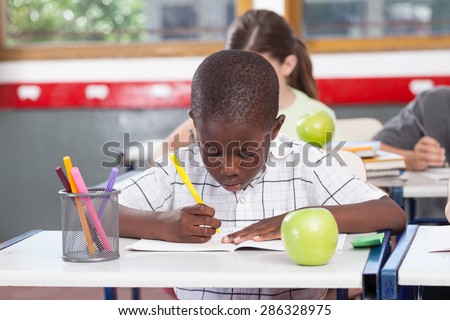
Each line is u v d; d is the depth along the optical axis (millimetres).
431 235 1314
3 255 1245
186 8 4293
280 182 1490
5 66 4234
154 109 4227
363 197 1445
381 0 4145
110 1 4281
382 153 2350
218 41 4246
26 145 4301
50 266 1156
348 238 1320
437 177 2334
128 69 4195
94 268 1135
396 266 1078
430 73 4043
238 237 1297
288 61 2396
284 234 1146
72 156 4281
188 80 4180
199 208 1319
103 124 4254
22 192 4336
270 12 2443
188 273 1090
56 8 4281
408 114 2805
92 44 4254
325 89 4105
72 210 1195
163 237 1334
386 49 4062
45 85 4223
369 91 4082
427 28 4121
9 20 4281
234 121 1253
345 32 4176
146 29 4297
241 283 1072
